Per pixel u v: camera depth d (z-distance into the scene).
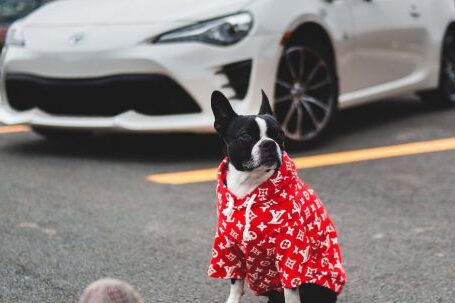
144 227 4.46
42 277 3.64
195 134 7.50
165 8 6.26
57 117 6.45
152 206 4.92
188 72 5.86
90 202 5.01
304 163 6.13
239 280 3.09
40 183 5.55
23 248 4.07
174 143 7.09
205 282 3.61
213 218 4.66
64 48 6.26
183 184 5.50
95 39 6.17
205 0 6.27
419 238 4.26
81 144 7.15
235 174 2.85
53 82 6.32
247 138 2.83
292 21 6.22
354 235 4.32
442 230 4.41
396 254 3.99
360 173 5.81
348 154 6.46
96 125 6.17
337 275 2.90
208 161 6.26
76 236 4.29
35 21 6.81
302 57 6.41
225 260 2.95
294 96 6.39
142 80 5.96
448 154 6.46
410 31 7.75
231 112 3.00
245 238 2.81
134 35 6.04
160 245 4.14
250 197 2.79
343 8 6.86
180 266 3.82
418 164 6.11
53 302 3.34
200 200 5.07
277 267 2.84
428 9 8.10
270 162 2.73
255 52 5.96
